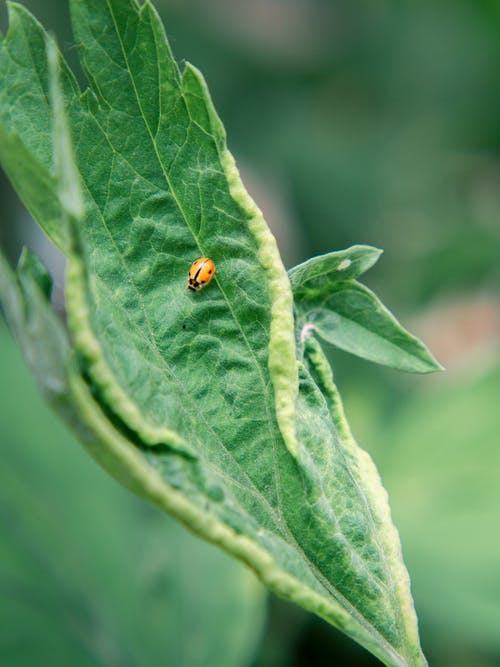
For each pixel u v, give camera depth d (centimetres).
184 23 48
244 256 10
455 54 44
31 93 10
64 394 7
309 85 49
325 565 10
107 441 7
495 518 27
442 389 33
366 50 49
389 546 10
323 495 10
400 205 44
